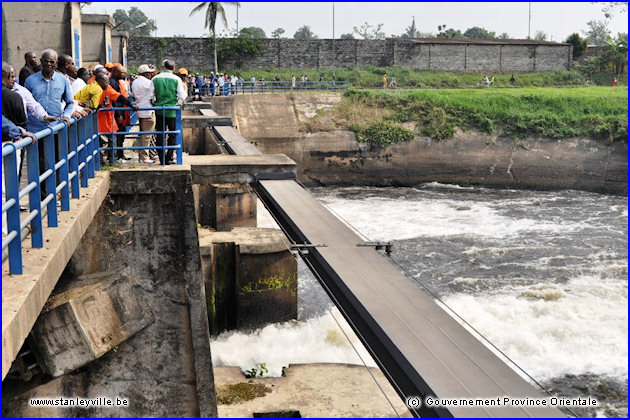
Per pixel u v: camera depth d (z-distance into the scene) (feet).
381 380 51.03
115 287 36.19
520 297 74.69
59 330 33.45
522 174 145.18
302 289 76.38
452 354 23.76
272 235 68.90
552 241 98.43
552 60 222.48
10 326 17.19
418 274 83.20
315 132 147.13
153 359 37.24
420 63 217.15
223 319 66.80
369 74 208.03
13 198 20.04
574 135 143.95
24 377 33.58
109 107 40.81
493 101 151.74
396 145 146.51
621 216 116.16
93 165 36.45
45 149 26.17
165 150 39.91
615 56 224.94
